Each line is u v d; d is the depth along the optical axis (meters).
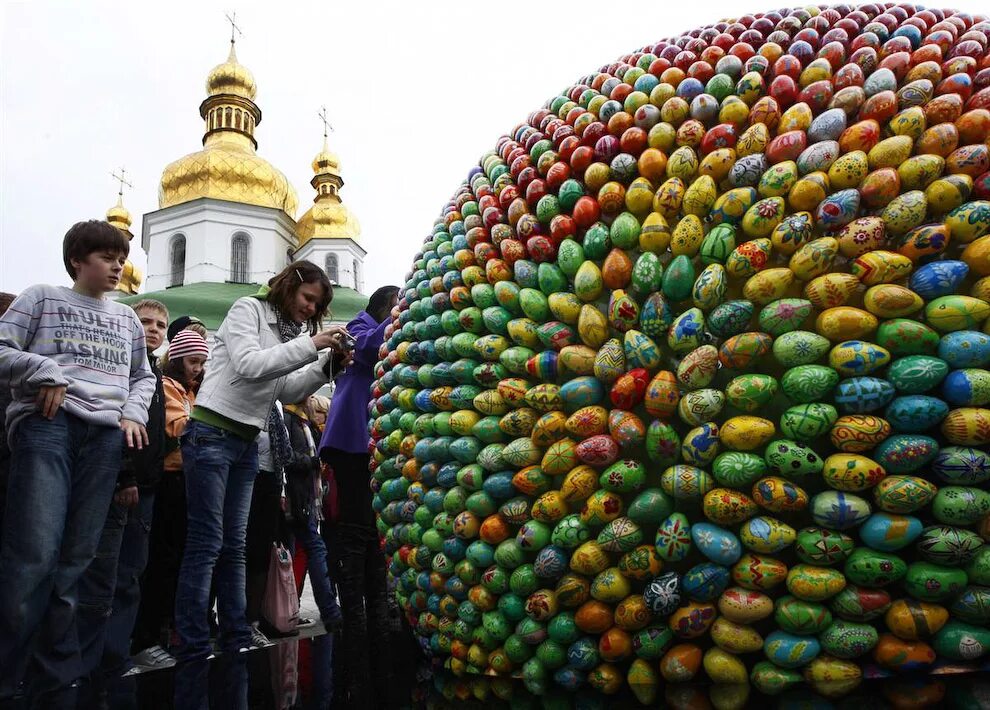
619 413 1.85
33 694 2.26
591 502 1.86
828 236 1.75
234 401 2.76
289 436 3.71
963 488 1.63
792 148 1.79
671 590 1.76
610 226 2.00
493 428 2.13
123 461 2.69
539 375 2.03
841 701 1.75
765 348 1.73
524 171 2.22
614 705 1.91
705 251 1.81
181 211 27.98
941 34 1.88
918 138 1.75
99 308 2.60
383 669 2.57
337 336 2.88
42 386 2.26
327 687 2.38
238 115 30.67
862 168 1.73
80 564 2.38
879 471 1.63
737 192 1.79
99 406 2.44
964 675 1.87
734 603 1.70
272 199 29.14
